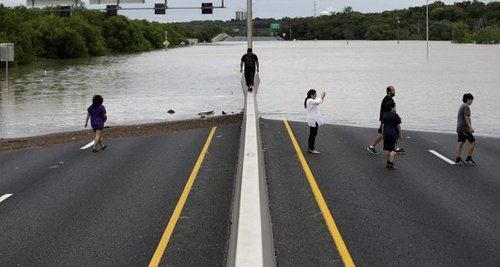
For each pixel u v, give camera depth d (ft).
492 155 57.67
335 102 120.26
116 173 50.42
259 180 32.48
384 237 33.01
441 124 85.61
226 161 54.54
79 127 87.97
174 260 29.81
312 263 29.14
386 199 40.98
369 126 82.84
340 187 44.47
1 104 124.47
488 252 30.58
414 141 66.95
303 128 77.20
